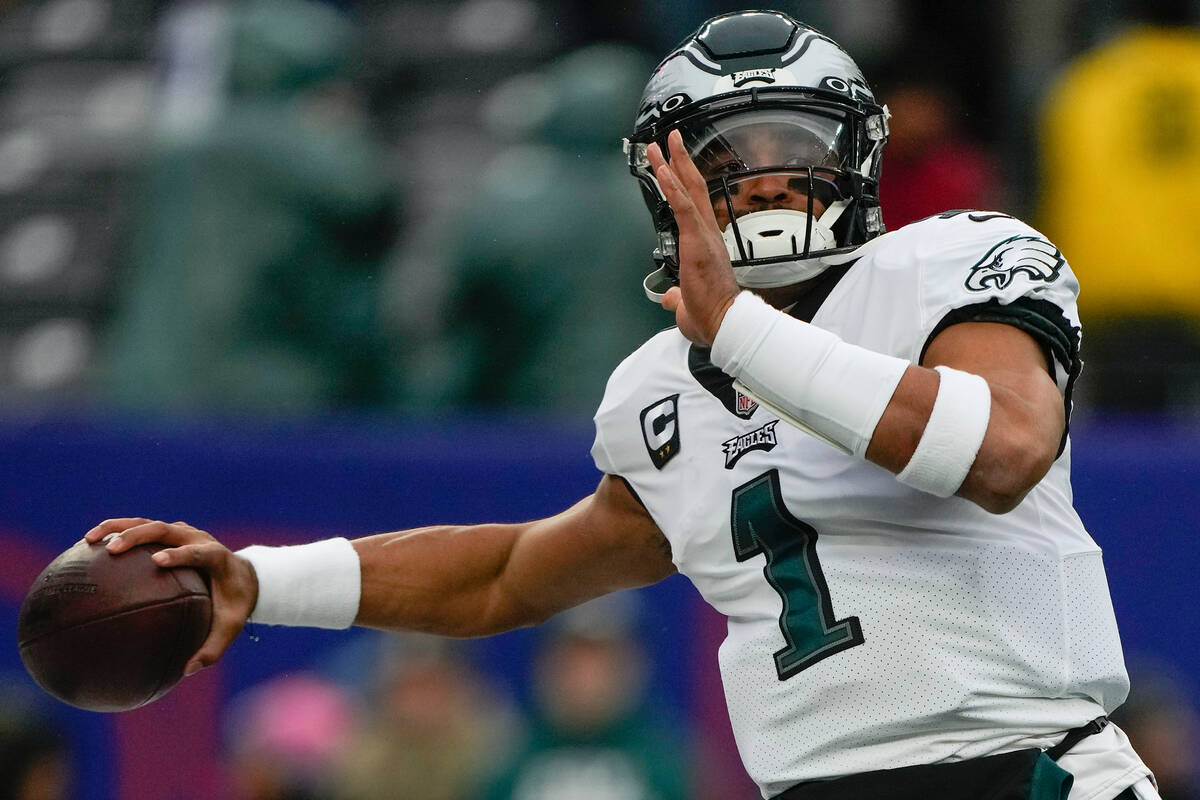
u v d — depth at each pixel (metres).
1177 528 18.89
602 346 21.70
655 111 10.12
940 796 9.03
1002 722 9.02
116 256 25.56
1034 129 23.86
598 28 27.70
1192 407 22.28
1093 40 25.03
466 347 22.14
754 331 8.80
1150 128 22.78
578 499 19.70
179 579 9.84
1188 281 22.48
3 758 16.61
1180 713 18.23
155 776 19.23
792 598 9.38
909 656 9.07
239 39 24.09
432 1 28.64
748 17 10.20
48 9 29.00
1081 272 22.88
